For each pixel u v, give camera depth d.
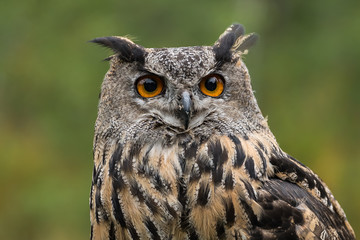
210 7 22.42
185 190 8.86
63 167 22.27
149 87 9.50
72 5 23.12
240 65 9.65
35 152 22.48
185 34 22.38
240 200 8.73
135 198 8.91
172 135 9.25
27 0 23.31
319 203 9.48
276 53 24.33
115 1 23.03
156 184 8.91
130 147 9.24
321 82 23.73
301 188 9.45
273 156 9.33
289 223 8.86
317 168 22.08
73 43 22.75
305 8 24.72
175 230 8.81
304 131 22.64
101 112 9.63
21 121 23.12
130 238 8.98
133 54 9.54
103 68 22.39
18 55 23.11
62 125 22.55
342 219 10.07
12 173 22.14
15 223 21.44
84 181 21.84
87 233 21.28
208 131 9.23
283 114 23.23
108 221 9.18
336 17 24.27
